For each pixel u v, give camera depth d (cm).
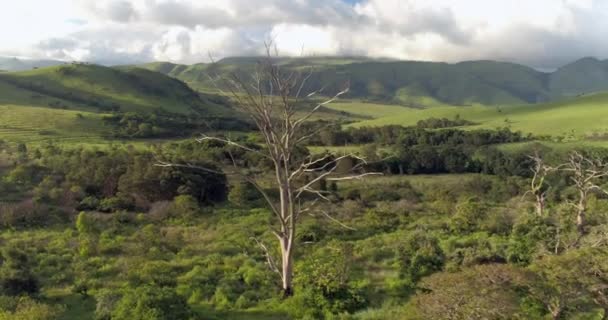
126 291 1958
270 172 6128
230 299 2150
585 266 1595
